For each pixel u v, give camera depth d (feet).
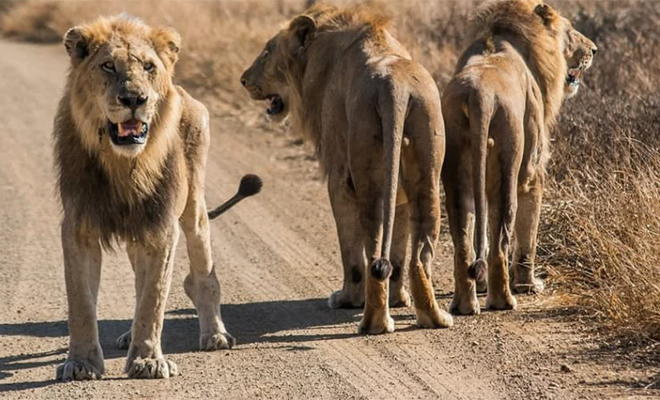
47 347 37.40
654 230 38.68
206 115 37.09
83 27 32.24
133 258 37.55
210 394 31.71
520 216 42.09
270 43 46.70
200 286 37.29
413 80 37.60
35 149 77.87
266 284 45.78
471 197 39.27
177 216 33.91
